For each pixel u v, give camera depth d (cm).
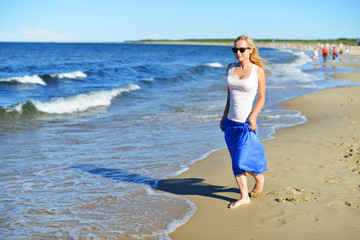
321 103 1094
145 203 375
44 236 300
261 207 349
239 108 346
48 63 3322
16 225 321
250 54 346
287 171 453
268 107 1074
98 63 3428
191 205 368
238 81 341
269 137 662
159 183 441
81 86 1678
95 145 642
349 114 875
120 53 6494
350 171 445
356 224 297
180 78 2058
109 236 300
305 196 369
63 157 564
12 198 390
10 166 512
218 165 507
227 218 331
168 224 323
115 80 1978
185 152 584
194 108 1068
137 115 967
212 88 1634
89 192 411
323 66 2942
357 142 591
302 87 1579
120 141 671
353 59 4162
